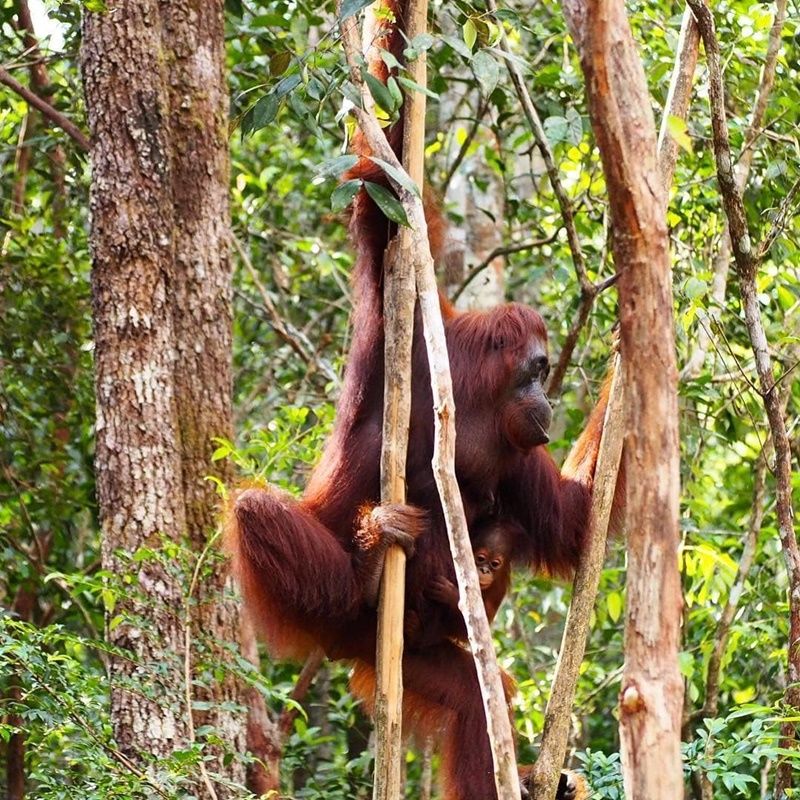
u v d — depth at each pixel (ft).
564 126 29.45
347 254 52.85
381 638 24.27
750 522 37.37
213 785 29.09
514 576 37.96
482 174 52.85
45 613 45.68
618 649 43.78
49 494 43.27
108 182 32.73
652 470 17.22
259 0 43.34
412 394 29.32
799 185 32.81
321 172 23.32
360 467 29.09
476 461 29.45
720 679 36.86
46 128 47.75
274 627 28.02
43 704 25.08
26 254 44.52
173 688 27.09
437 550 28.81
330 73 27.48
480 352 29.66
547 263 49.01
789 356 38.75
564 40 42.50
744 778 25.54
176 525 31.14
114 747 25.27
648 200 17.26
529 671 43.68
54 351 44.14
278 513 27.30
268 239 51.47
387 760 23.09
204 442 32.83
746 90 40.96
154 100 33.17
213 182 34.53
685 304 38.04
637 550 17.20
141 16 33.42
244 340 52.95
